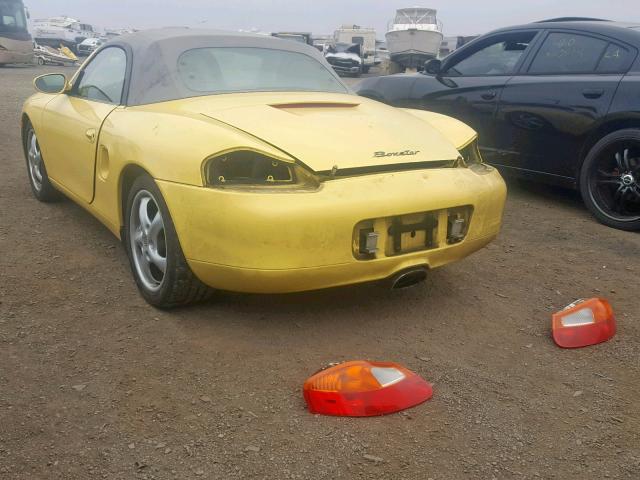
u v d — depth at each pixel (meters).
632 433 2.32
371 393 2.35
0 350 2.70
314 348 2.83
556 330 3.00
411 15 27.98
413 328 3.08
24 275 3.52
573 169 5.14
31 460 2.04
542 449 2.20
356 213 2.66
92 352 2.72
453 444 2.20
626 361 2.86
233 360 2.70
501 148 5.63
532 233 4.77
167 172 2.79
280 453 2.12
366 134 2.97
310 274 2.67
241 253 2.61
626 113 4.69
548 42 5.43
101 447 2.11
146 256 3.13
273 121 2.90
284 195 2.59
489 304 3.43
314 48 4.17
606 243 4.57
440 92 6.07
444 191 2.91
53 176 4.43
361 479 2.01
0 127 8.70
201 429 2.23
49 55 28.12
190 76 3.42
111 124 3.38
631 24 5.31
